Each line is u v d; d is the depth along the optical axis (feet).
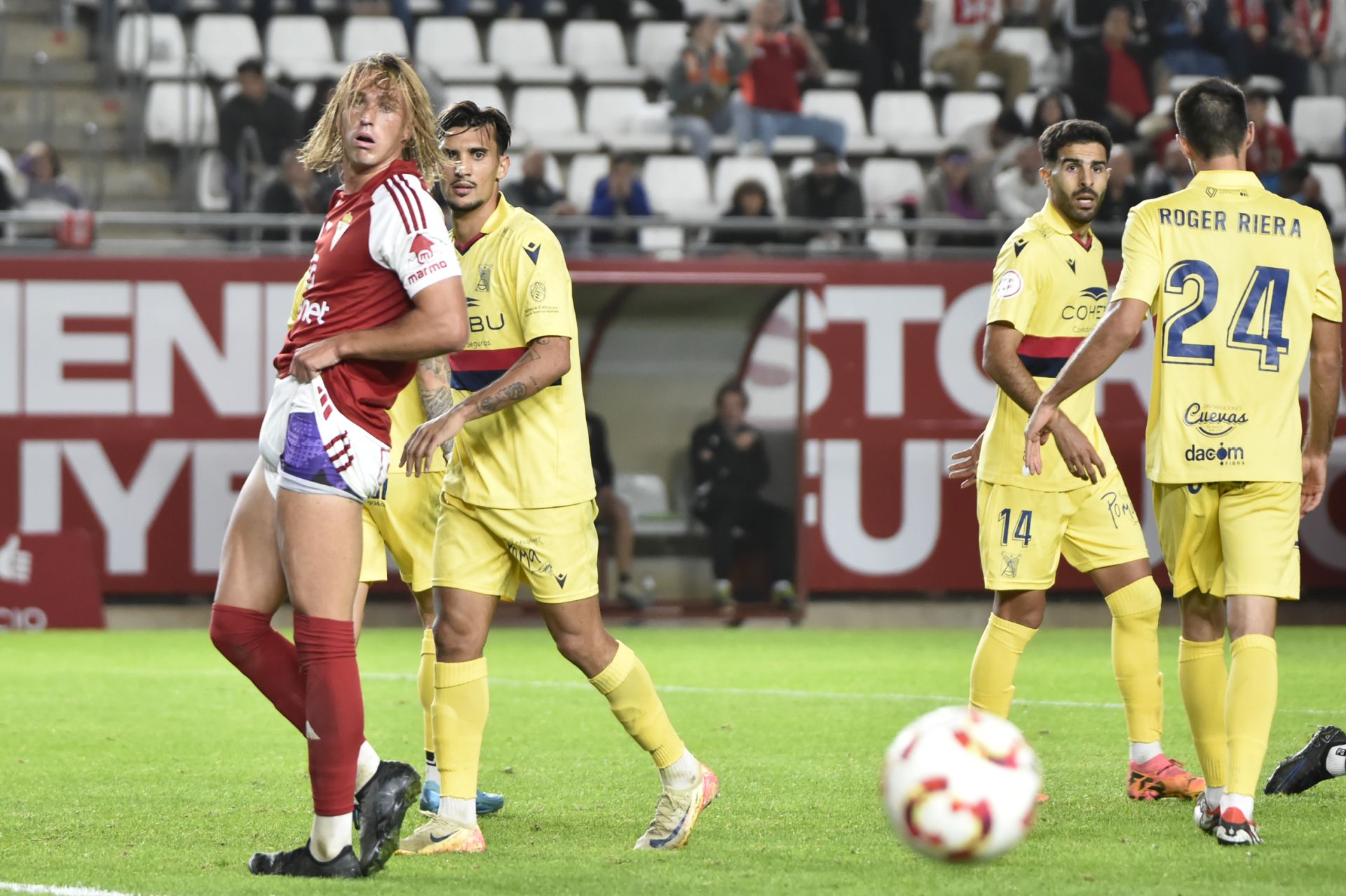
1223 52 205.67
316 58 212.23
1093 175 64.03
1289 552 54.75
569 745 79.20
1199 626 56.90
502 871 49.65
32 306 144.46
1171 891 46.37
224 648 50.39
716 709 93.04
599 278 141.59
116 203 194.08
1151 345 149.18
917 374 151.12
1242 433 54.60
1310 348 56.29
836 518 150.71
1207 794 56.34
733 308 146.82
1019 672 111.04
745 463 147.43
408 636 142.00
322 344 46.75
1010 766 43.27
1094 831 56.65
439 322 46.88
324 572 47.70
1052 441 63.16
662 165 193.47
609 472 147.02
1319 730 63.26
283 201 160.35
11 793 65.51
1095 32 207.31
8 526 144.46
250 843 55.01
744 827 57.98
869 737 81.87
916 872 49.55
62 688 102.68
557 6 226.17
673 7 224.33
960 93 212.43
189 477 146.30
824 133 200.64
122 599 146.61
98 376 145.38
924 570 151.23
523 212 55.57
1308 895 45.88
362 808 49.06
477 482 53.88
